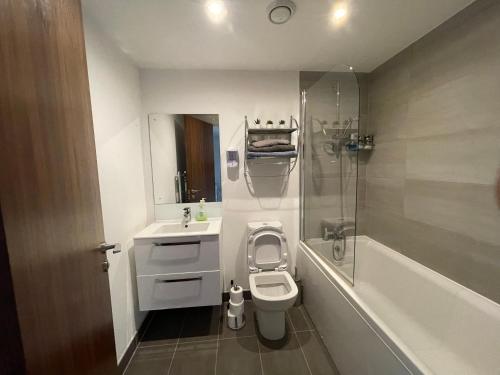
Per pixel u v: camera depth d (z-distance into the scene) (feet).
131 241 5.24
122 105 5.06
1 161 1.52
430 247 5.04
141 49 5.10
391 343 2.97
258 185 6.79
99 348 2.85
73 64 2.47
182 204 6.61
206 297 5.27
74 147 2.45
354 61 6.12
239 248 6.90
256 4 3.76
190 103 6.32
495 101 3.67
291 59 5.83
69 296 2.27
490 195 3.81
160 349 5.11
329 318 4.82
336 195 5.37
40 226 1.89
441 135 4.66
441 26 4.50
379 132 6.61
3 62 1.56
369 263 6.63
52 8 2.14
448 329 4.27
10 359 1.59
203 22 4.22
